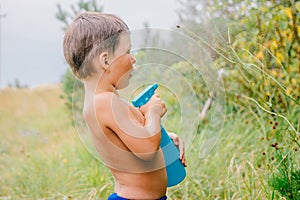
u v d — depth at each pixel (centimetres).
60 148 554
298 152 326
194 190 375
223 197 363
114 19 233
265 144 376
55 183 461
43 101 1071
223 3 405
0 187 493
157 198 234
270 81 363
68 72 613
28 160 538
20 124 861
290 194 296
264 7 386
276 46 377
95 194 397
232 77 422
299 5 361
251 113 441
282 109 391
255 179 348
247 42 385
